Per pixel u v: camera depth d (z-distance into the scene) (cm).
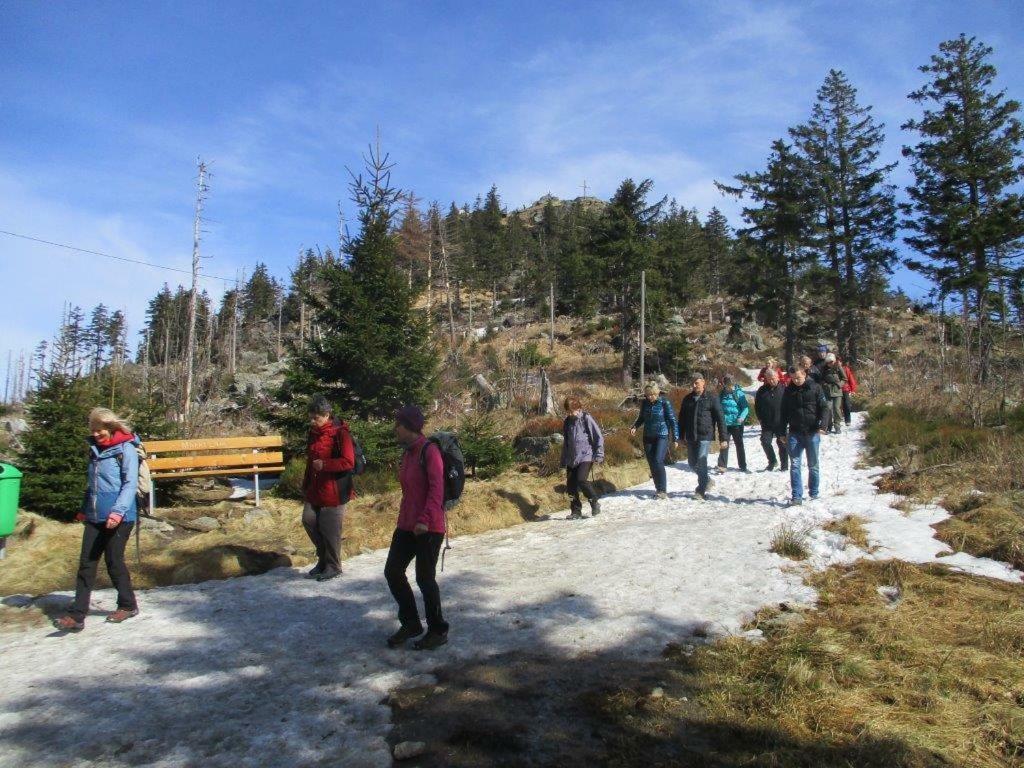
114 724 374
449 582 636
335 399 1338
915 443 1191
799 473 938
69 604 602
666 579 610
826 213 3531
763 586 587
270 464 1127
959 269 3186
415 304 1430
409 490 490
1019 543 651
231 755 338
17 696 413
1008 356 1395
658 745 342
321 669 445
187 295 6272
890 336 3472
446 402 1959
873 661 439
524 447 1473
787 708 378
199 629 533
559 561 693
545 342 5366
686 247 5622
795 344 4272
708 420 1051
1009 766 329
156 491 1082
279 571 719
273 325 7519
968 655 445
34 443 945
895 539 717
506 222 10256
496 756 334
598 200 12012
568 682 413
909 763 326
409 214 5562
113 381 1222
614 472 1236
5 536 765
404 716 376
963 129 3238
